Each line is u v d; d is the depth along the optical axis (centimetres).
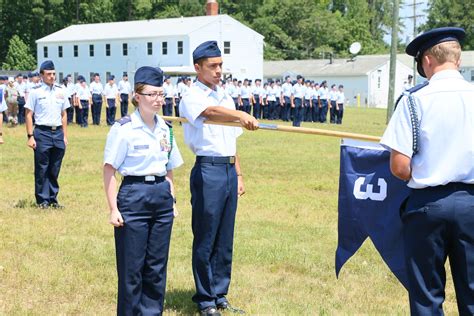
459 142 406
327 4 9450
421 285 420
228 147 584
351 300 654
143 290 519
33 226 920
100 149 1922
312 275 734
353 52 7169
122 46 6231
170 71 5475
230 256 602
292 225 978
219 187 577
